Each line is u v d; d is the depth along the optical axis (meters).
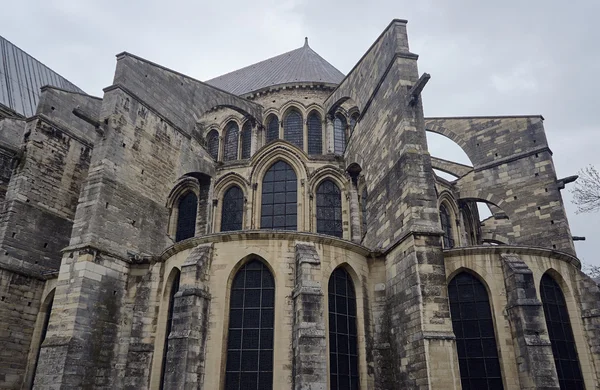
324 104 44.56
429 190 26.41
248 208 35.56
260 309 24.56
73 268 27.84
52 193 35.91
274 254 25.42
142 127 33.06
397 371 25.22
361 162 34.22
